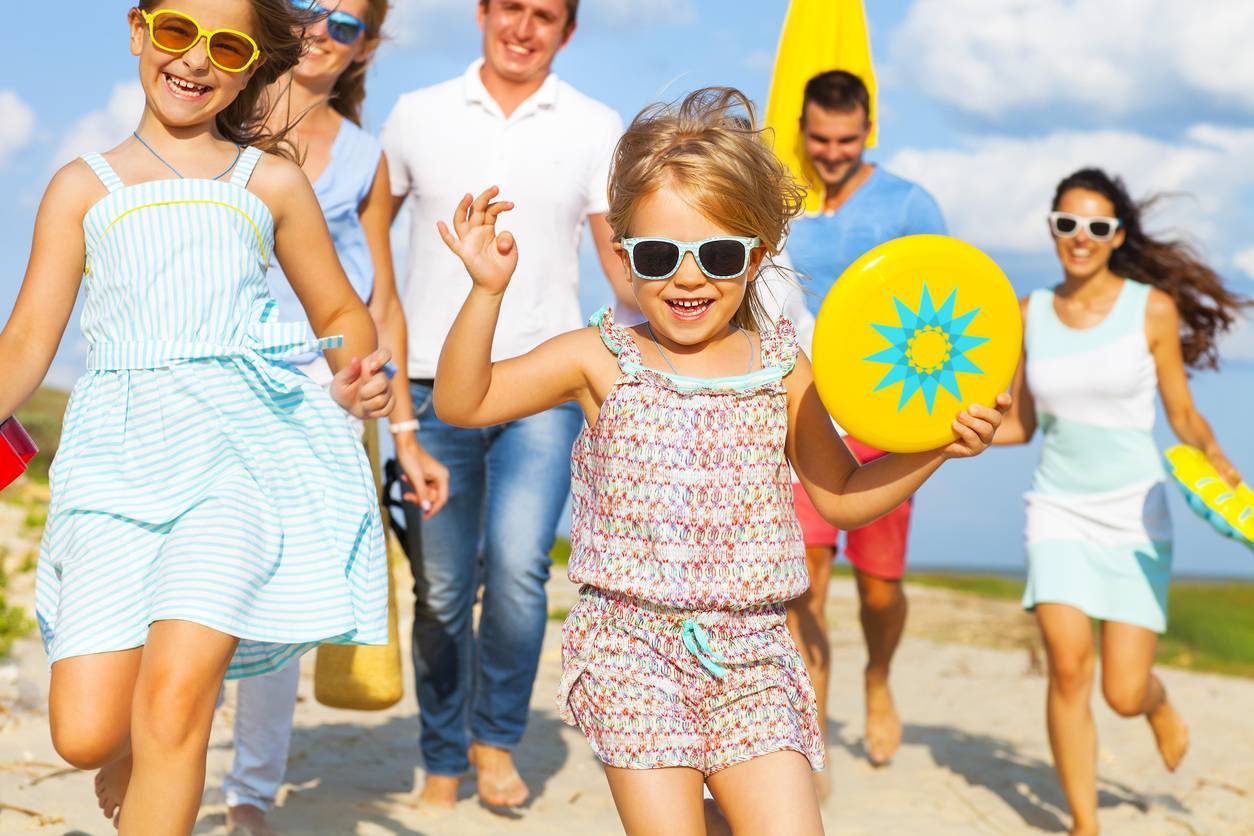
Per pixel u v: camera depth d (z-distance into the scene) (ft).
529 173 16.21
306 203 11.27
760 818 9.73
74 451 10.39
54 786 15.96
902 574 20.40
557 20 16.10
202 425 10.36
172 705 9.31
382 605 10.82
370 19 15.38
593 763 20.07
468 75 16.46
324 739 20.26
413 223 16.69
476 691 17.03
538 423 16.20
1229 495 16.53
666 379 10.47
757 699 10.17
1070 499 17.40
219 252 10.61
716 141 10.53
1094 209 17.34
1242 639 43.04
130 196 10.49
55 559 10.37
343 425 10.98
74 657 9.89
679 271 10.35
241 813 14.42
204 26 10.80
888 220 18.78
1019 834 18.10
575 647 10.41
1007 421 18.26
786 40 19.66
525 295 16.24
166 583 9.65
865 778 20.77
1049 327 17.71
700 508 10.30
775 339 10.95
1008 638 41.24
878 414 10.40
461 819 16.30
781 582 10.41
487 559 16.26
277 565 10.22
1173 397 17.57
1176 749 18.93
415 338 16.43
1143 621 17.11
